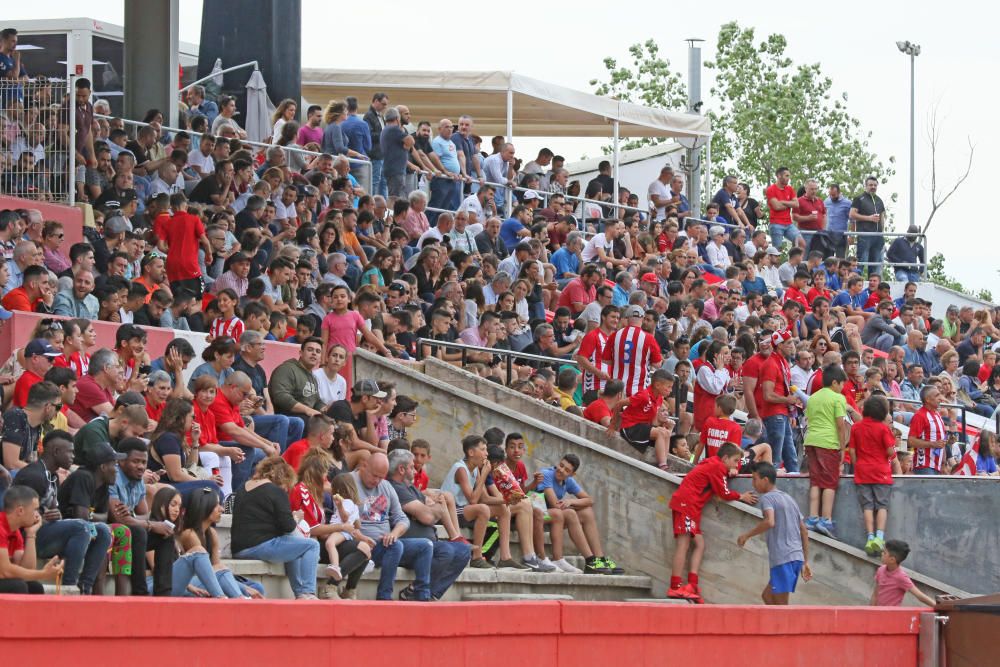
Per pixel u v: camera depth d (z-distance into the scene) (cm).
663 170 8625
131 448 3272
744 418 5844
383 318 5300
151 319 4562
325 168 6369
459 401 4894
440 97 9038
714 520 4612
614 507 4725
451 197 7138
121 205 5291
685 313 6606
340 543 3644
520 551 4459
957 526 4684
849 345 6944
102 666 2541
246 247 5275
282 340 4903
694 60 11644
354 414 4344
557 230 7138
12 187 5175
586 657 3191
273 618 2745
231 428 3941
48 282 4294
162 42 6419
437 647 2964
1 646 2438
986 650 3459
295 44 7931
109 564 3144
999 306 9356
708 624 3366
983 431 5650
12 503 2888
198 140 6088
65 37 7825
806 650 3494
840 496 4766
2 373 3909
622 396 5134
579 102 9100
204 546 3195
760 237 8550
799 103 16138
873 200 9488
